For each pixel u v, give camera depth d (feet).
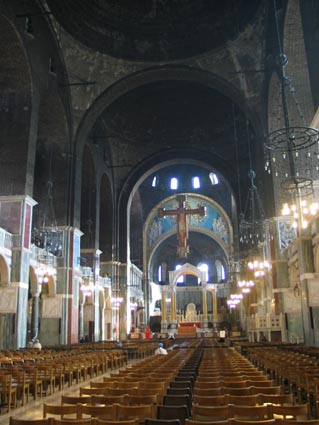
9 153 63.26
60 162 81.35
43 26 70.18
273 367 35.65
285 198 73.77
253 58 80.33
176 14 82.99
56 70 75.82
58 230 79.15
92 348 67.56
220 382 22.70
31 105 64.85
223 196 152.25
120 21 82.89
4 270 58.65
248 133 111.75
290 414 15.83
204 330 153.28
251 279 104.78
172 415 16.55
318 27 47.09
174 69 84.89
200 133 116.78
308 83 64.49
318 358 36.50
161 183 157.69
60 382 36.37
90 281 93.97
